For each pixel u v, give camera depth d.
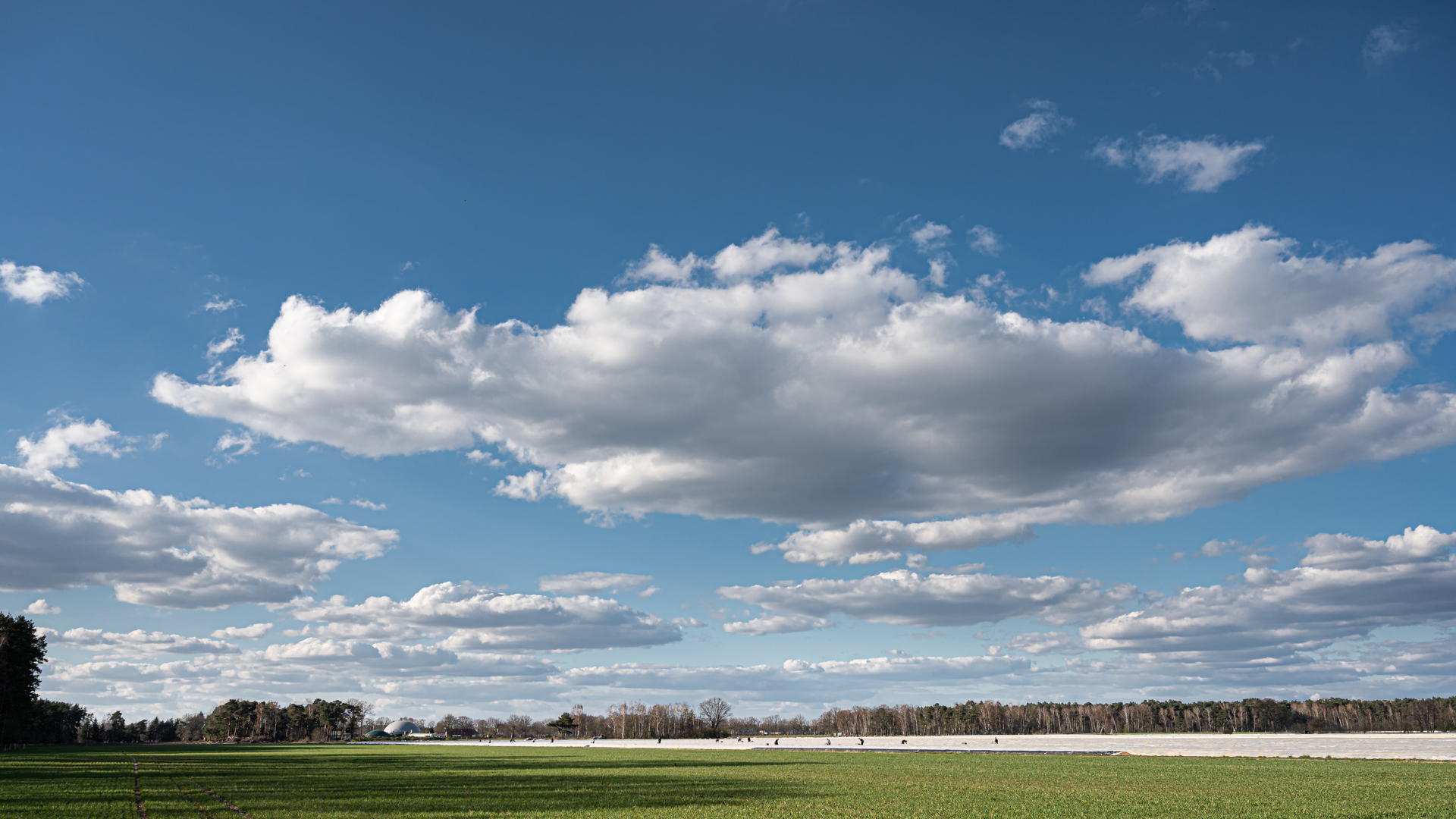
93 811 35.50
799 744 153.00
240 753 125.88
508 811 37.66
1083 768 70.75
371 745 191.50
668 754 114.44
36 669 115.25
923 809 39.81
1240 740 130.12
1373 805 40.09
